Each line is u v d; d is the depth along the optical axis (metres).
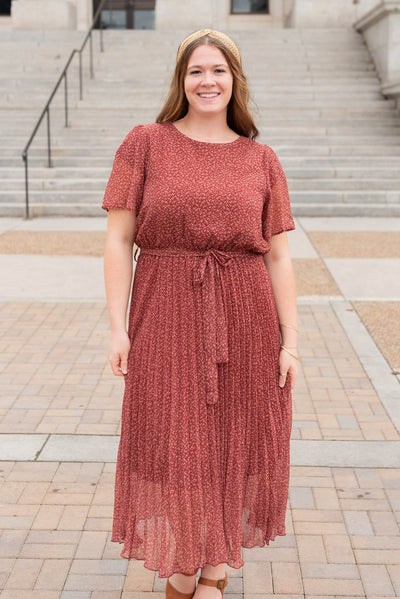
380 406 4.23
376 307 6.27
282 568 2.72
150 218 2.20
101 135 13.68
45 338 5.43
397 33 14.57
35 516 3.05
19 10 19.86
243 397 2.27
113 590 2.60
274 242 2.41
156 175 2.20
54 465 3.50
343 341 5.40
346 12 18.69
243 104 2.31
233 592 2.59
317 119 14.15
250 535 2.38
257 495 2.35
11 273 7.43
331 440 3.78
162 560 2.23
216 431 2.24
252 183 2.22
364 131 13.80
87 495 3.23
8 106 14.67
